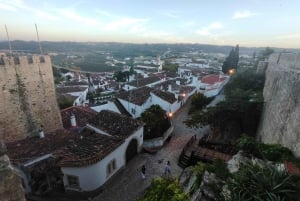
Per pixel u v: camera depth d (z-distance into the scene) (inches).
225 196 314.7
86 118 998.4
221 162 417.7
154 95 1403.8
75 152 628.4
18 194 156.9
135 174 706.2
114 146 666.8
